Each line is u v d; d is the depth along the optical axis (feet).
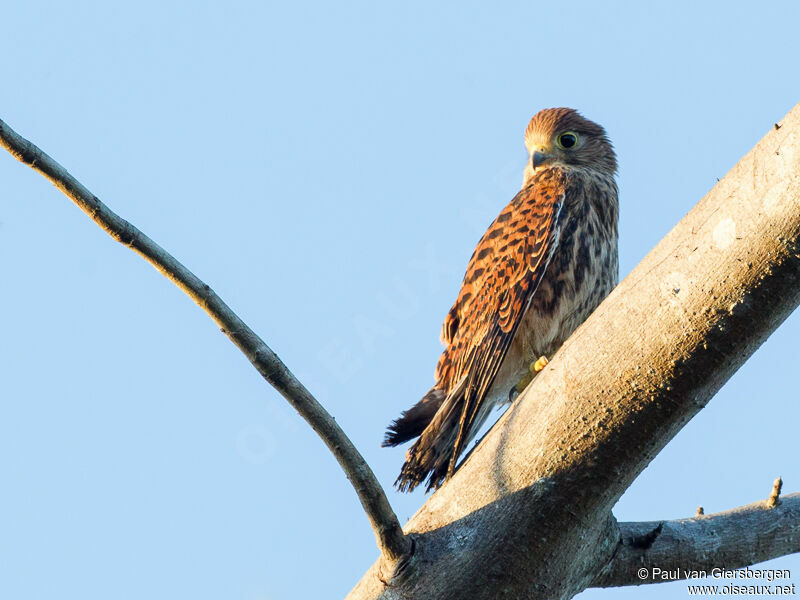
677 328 18.26
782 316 17.83
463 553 20.39
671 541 24.18
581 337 19.69
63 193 19.27
